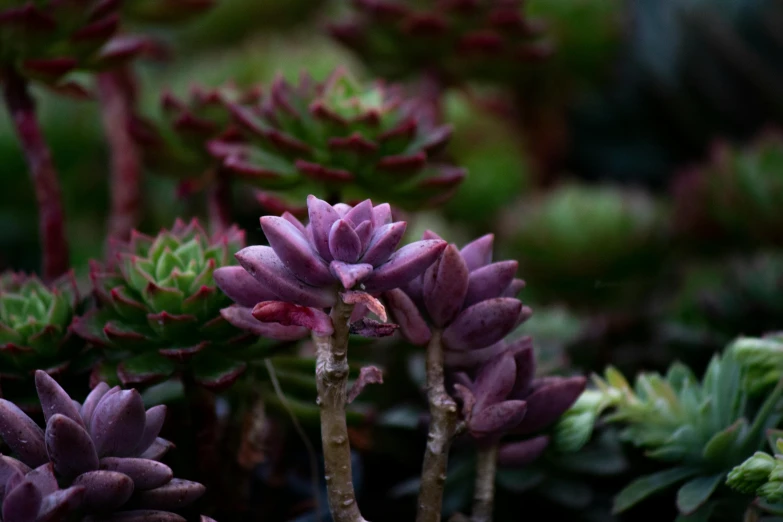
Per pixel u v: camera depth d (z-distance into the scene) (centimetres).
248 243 116
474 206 134
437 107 111
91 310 80
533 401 77
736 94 152
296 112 87
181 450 81
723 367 82
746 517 77
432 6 107
